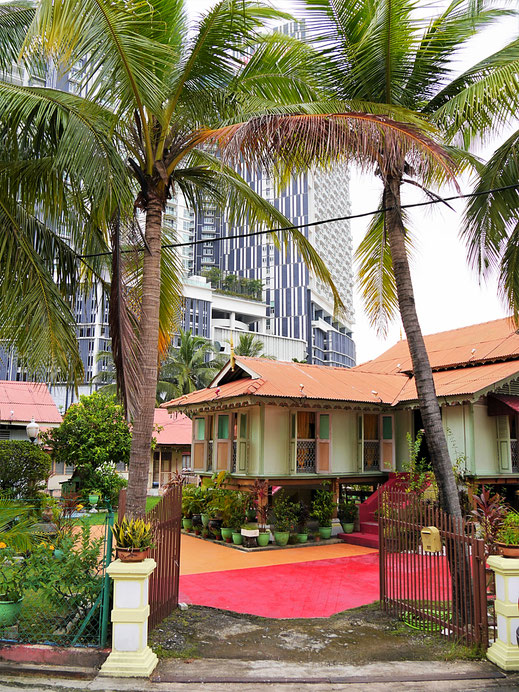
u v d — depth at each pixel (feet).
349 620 25.66
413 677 18.70
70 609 20.95
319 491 51.62
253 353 204.23
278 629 24.27
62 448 67.72
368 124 21.49
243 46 25.73
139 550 19.77
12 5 29.43
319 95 29.25
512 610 19.79
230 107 27.55
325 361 402.93
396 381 59.82
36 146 25.08
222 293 355.77
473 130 29.58
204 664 19.80
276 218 30.86
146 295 25.46
